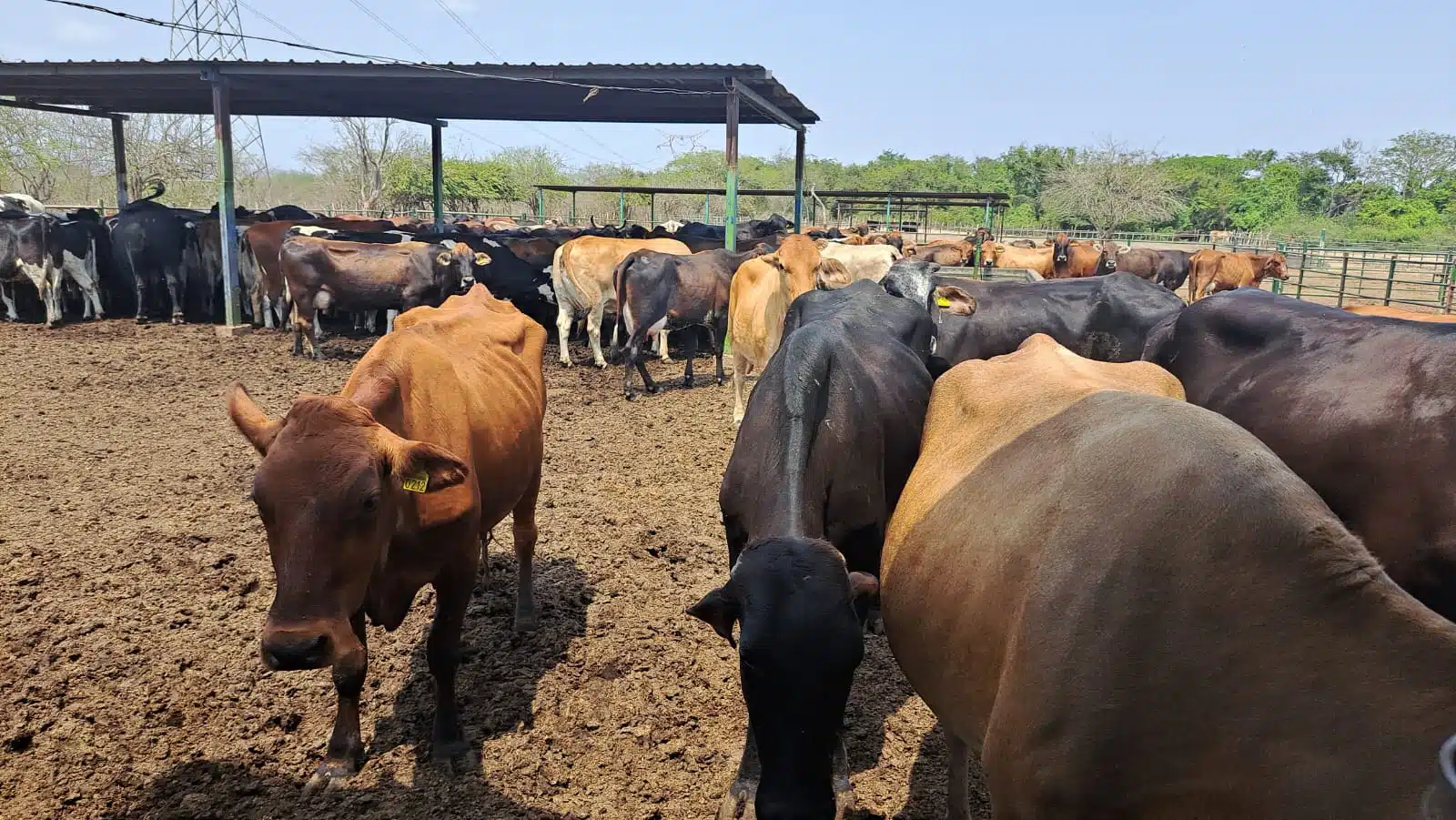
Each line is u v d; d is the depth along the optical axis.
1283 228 55.62
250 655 4.93
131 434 9.24
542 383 5.60
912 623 2.84
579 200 60.34
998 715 2.23
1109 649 1.95
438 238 17.55
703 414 11.04
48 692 4.50
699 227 27.17
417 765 4.09
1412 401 3.33
